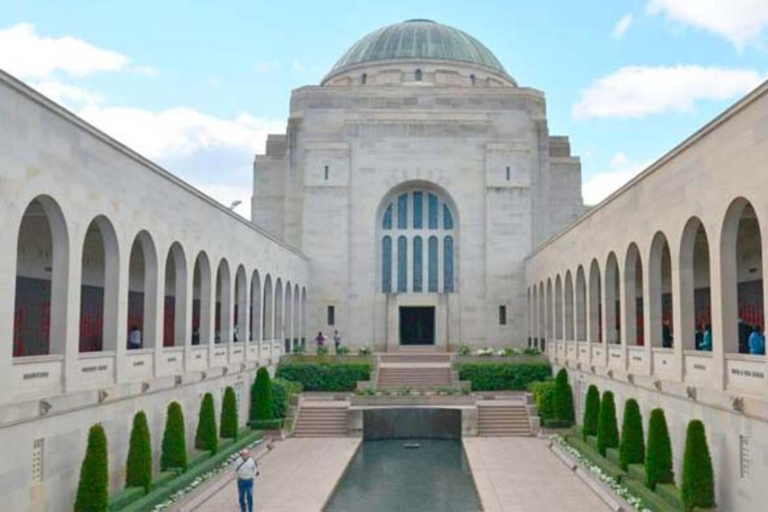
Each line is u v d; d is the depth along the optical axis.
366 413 53.66
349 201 78.12
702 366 27.81
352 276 77.56
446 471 41.53
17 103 21.78
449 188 78.19
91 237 39.09
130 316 50.62
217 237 43.03
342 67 94.88
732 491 24.80
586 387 47.44
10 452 21.59
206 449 38.69
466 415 52.31
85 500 24.98
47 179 23.62
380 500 34.44
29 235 35.78
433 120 78.81
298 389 58.00
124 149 29.47
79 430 26.22
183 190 37.19
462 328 76.88
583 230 47.19
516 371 60.75
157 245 33.69
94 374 27.69
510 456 44.19
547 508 31.53
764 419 22.17
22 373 22.75
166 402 35.12
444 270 79.00
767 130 22.19
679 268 29.69
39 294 37.41
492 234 77.31
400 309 79.25
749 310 39.69
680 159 29.48
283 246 62.91
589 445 42.00
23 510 22.36
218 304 59.94
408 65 91.38
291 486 36.16
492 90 82.12
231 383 47.50
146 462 29.34
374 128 78.88
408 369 63.47
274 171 84.75
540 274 66.19
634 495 29.84
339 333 76.44
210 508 31.52
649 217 33.47
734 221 25.42
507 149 78.12
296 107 82.50
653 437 29.97
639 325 54.31
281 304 62.94
